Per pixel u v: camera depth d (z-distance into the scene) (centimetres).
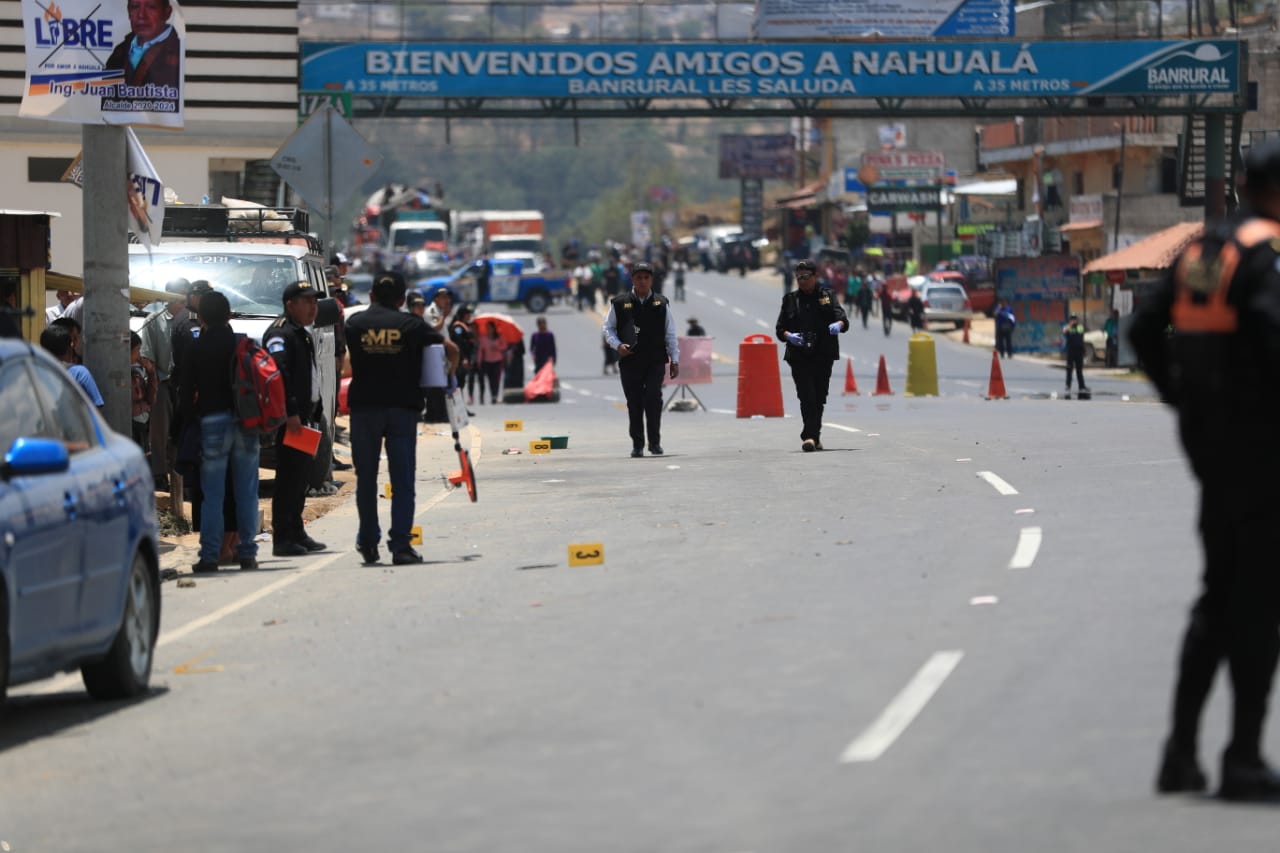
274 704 2612
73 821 2039
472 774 2102
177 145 11006
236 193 12550
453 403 4081
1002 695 2331
